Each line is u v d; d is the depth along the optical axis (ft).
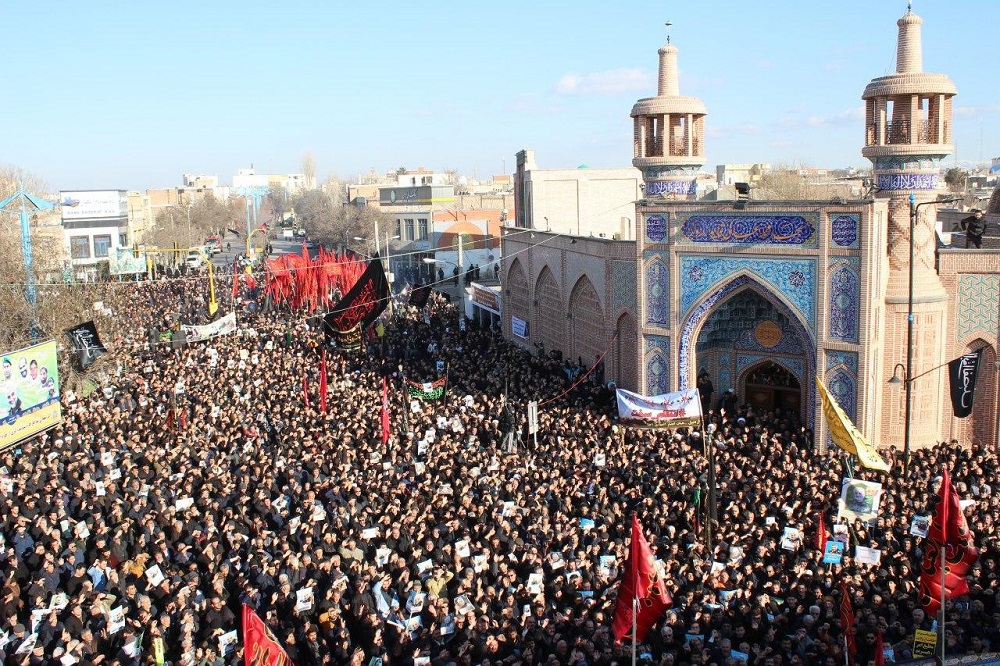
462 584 49.70
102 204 270.67
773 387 91.71
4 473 67.41
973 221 87.66
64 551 53.11
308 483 65.57
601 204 163.12
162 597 49.29
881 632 42.24
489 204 289.33
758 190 219.82
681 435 76.95
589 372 100.78
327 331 109.29
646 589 39.91
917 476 67.15
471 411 86.69
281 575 49.75
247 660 38.52
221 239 367.45
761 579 50.44
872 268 78.07
